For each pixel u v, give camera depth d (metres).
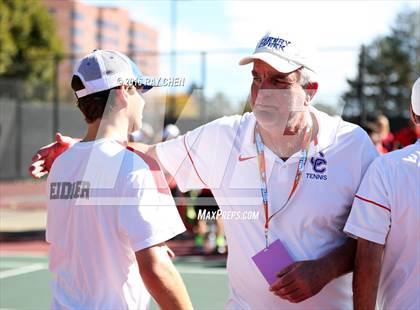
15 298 8.02
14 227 14.93
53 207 2.50
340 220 2.78
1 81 25.52
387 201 2.60
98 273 2.39
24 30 35.41
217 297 7.92
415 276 2.61
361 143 2.78
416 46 43.62
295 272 2.62
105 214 2.38
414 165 2.59
